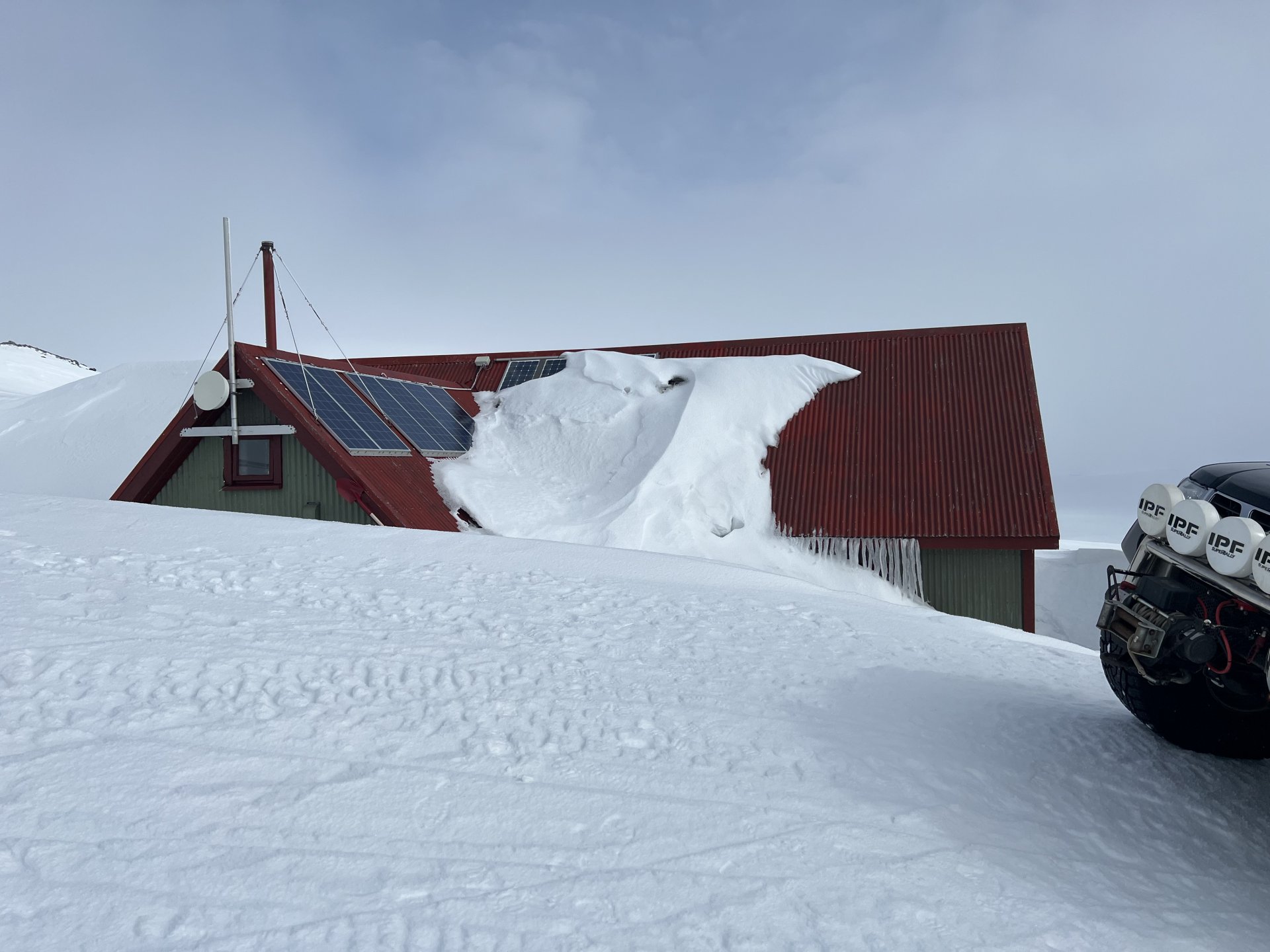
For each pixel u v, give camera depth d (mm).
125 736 4793
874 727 6199
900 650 8508
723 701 6379
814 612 9828
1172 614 5570
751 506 16797
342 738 5078
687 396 18719
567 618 8297
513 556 11055
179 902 3461
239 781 4453
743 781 5066
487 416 19547
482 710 5715
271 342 18359
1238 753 6395
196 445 14922
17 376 84375
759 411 18609
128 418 43219
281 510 14578
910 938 3705
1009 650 9227
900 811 4930
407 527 13492
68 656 5781
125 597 7363
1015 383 18469
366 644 6824
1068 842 4984
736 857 4211
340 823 4168
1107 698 7734
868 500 16469
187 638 6461
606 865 4039
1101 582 28422
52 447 41250
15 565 7957
